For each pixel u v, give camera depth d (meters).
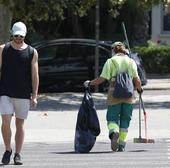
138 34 111.25
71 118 55.66
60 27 111.75
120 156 37.56
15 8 67.25
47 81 75.88
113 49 40.34
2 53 33.47
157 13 119.38
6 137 33.62
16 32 33.41
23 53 33.44
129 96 39.28
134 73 39.84
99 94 72.06
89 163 34.69
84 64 76.44
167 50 99.81
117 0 71.19
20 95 33.31
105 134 48.00
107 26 114.69
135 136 47.28
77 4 72.25
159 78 97.75
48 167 33.31
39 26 106.88
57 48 76.50
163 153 38.91
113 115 39.50
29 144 44.41
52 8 69.12
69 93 74.56
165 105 64.44
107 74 39.38
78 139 39.56
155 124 52.50
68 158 36.88
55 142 45.56
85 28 112.81
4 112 33.28
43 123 53.06
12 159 36.31
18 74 33.28
